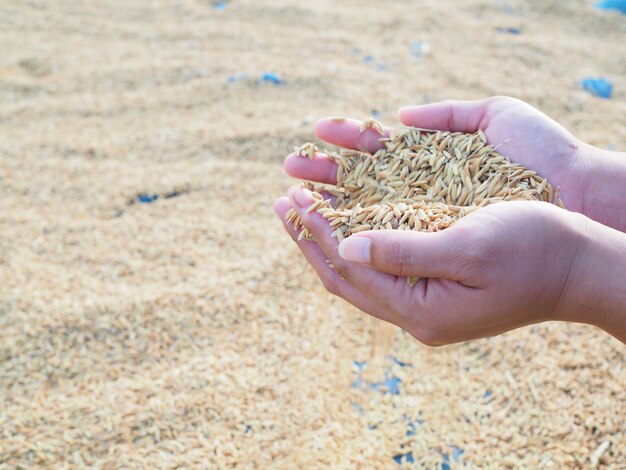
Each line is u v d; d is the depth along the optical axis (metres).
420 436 0.49
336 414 0.51
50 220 0.67
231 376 0.52
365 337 0.55
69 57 1.00
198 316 0.57
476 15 1.16
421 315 0.39
